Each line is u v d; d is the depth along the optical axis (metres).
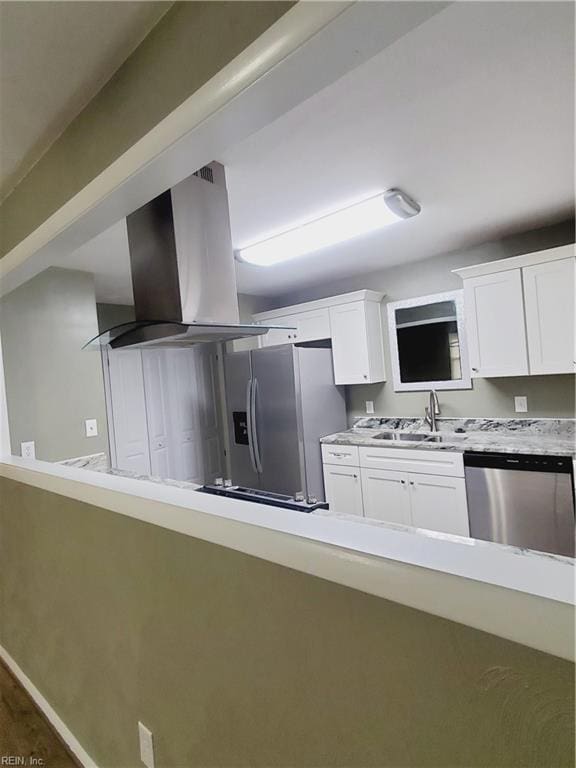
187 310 1.68
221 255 1.80
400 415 3.87
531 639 0.58
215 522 1.05
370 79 1.35
